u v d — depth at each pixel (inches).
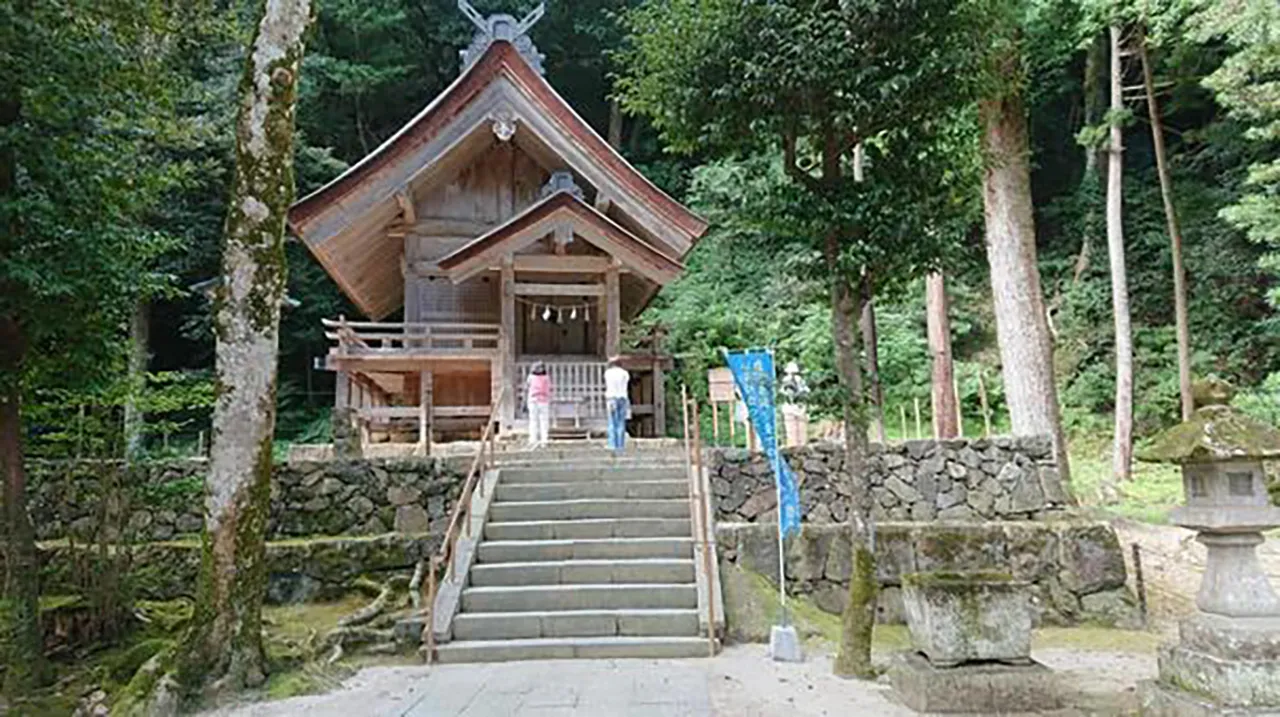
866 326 358.0
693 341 696.4
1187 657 160.1
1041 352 433.1
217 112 563.2
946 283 518.0
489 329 522.0
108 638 261.3
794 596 300.2
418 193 542.9
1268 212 418.0
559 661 233.8
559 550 282.8
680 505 307.6
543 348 564.4
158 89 267.1
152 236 255.4
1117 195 557.0
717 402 531.5
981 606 185.5
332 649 237.9
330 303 772.0
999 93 242.2
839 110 215.8
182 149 535.2
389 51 821.2
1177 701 157.8
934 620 184.9
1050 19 455.8
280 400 764.0
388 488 328.2
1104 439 601.6
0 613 221.5
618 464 341.1
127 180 250.5
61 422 281.7
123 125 258.2
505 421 478.0
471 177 558.3
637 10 246.2
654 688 201.8
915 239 216.8
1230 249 645.9
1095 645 268.5
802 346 639.8
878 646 265.6
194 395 292.2
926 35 208.7
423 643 243.8
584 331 570.6
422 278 548.7
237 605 208.4
